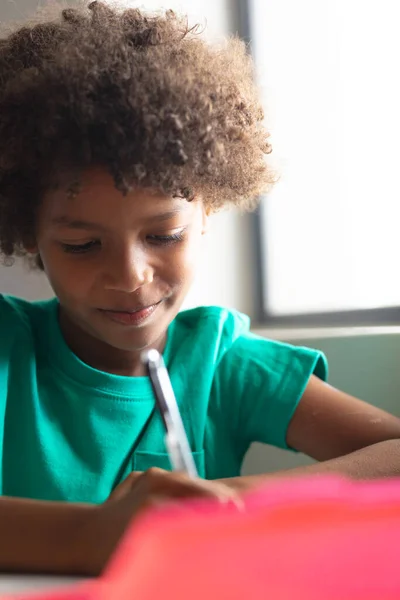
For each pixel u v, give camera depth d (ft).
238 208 2.33
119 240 1.58
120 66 1.55
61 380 2.00
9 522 1.18
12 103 1.64
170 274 1.70
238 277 2.90
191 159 1.58
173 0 2.69
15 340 2.04
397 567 0.58
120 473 1.93
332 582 0.56
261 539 0.62
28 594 0.77
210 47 1.97
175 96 1.55
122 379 1.98
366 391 2.38
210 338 2.16
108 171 1.50
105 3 2.05
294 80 2.90
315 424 2.03
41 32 1.88
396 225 2.72
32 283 2.66
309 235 2.91
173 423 1.13
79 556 1.11
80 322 1.88
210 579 0.57
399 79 2.70
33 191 1.73
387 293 2.73
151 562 0.60
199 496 0.99
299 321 2.87
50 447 1.91
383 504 0.66
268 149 2.12
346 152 2.83
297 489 0.72
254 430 2.13
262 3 2.94
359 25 2.79
